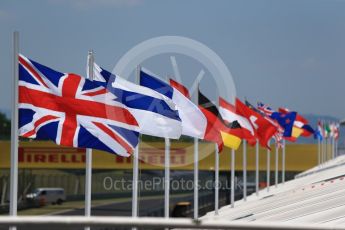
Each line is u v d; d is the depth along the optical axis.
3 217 25.03
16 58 39.41
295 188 91.50
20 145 157.88
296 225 26.52
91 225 25.39
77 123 41.59
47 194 187.38
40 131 40.84
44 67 41.03
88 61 44.69
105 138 42.38
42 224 25.20
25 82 40.59
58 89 41.16
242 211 71.69
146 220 25.72
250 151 162.88
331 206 55.59
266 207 68.69
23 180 181.38
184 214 143.62
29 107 40.59
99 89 42.16
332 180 85.19
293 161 167.75
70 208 178.25
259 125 84.62
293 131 133.25
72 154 159.00
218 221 26.30
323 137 169.62
